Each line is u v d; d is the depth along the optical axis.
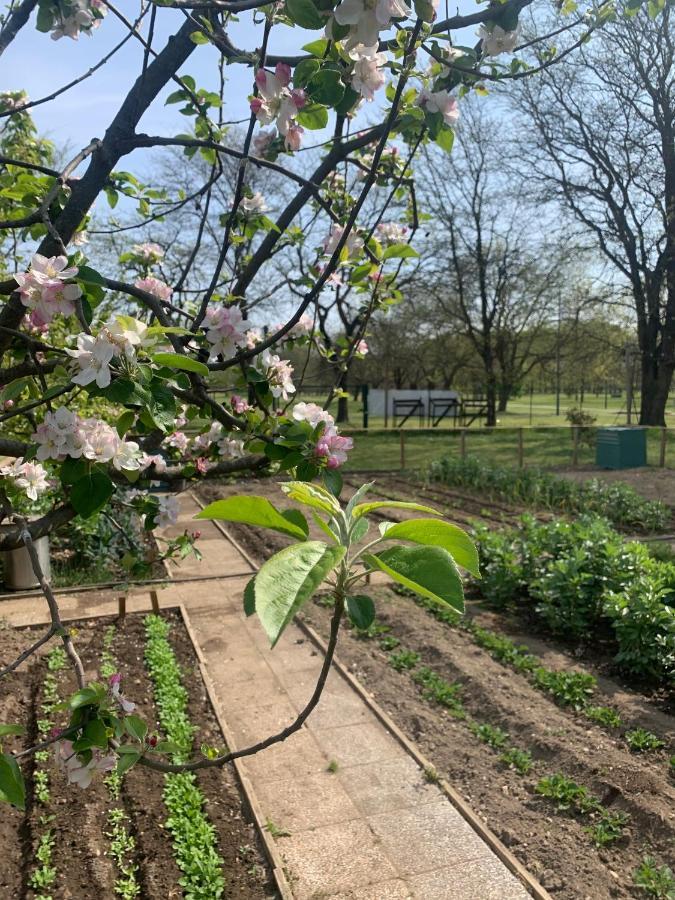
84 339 1.42
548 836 3.46
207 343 2.12
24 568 7.02
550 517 10.84
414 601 6.86
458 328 29.69
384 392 37.59
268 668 5.39
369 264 2.39
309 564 0.85
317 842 3.43
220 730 4.43
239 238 2.69
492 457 19.08
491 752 4.23
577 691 4.77
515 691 4.90
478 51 1.98
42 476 2.07
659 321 23.67
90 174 1.96
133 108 1.98
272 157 2.45
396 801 3.77
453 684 5.09
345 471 16.50
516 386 37.53
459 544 1.05
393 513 11.20
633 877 3.13
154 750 1.61
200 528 10.25
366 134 2.14
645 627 5.09
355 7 1.25
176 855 3.30
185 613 6.43
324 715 4.66
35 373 1.89
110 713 1.56
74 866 3.21
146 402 1.43
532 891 3.09
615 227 22.91
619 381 42.84
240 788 3.86
